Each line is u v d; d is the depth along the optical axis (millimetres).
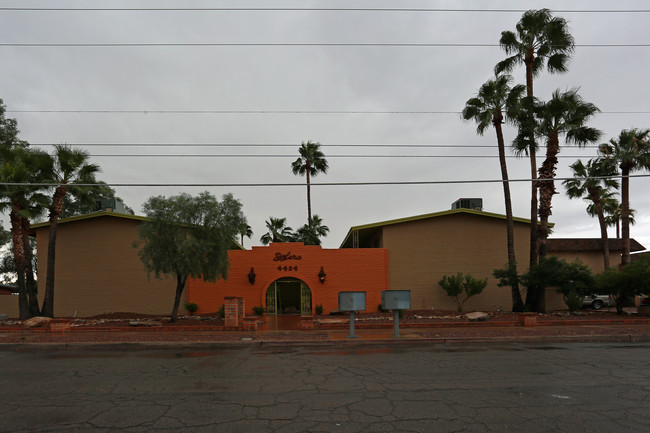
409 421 5797
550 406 6441
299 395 7238
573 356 11164
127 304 24250
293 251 24828
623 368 9445
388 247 25359
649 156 26297
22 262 22375
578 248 32219
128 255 24531
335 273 24766
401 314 22109
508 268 23219
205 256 18625
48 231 24750
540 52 24484
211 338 14953
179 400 6969
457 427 5547
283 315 24359
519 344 13773
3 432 5492
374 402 6750
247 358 11297
